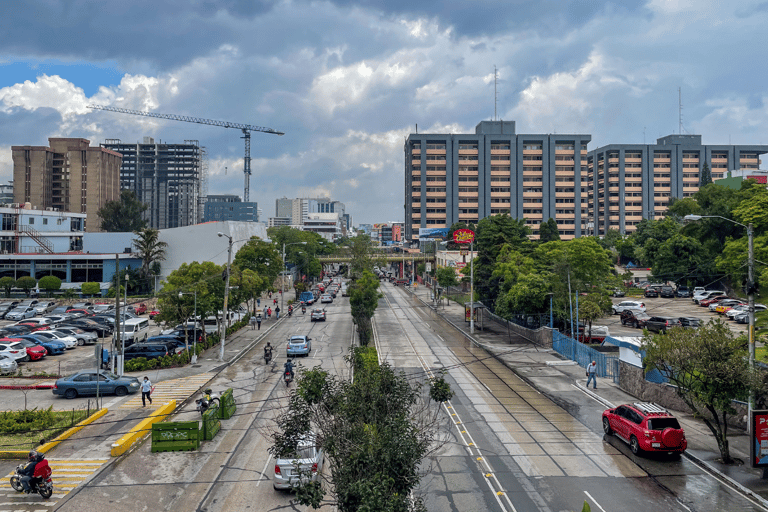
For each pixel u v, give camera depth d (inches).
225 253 3351.4
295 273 4549.7
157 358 1526.8
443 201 6894.7
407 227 7391.7
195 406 1123.9
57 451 853.2
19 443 865.5
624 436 866.1
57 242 3732.8
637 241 4675.2
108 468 781.3
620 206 6811.0
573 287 1897.1
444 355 1713.8
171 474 756.6
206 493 692.7
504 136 6840.6
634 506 652.7
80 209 6304.1
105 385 1210.6
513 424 984.9
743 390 767.1
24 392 1179.3
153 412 1066.7
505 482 722.2
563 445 873.5
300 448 616.4
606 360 1412.4
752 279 849.5
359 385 583.8
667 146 6806.1
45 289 3189.0
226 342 1943.9
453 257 4325.8
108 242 3703.3
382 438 491.2
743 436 915.4
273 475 751.7
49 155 6259.8
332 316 2709.2
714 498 678.5
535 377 1405.0
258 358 1660.9
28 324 2043.6
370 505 413.4
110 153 6594.5
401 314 2888.8
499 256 2378.2
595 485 715.4
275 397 1168.8
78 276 3351.4
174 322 1704.0
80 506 656.4
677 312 2377.0
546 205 6801.2
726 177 4822.8
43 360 1635.1
